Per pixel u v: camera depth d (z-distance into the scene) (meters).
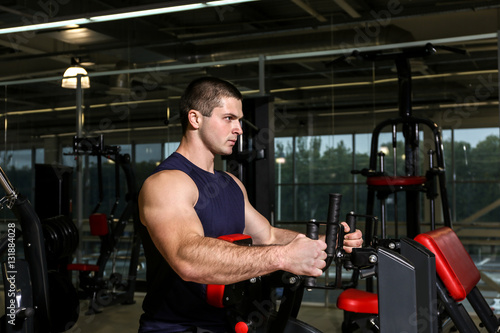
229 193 1.61
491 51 4.82
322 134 5.52
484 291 4.64
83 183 5.77
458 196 4.86
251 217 1.68
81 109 5.59
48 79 5.76
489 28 5.31
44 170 4.65
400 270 1.37
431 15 5.41
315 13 5.91
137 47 6.29
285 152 5.64
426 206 4.91
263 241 1.71
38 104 5.84
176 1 3.22
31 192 5.82
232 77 5.82
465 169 4.85
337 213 1.36
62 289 3.27
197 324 1.47
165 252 1.34
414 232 3.87
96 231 4.76
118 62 6.52
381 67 5.34
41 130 5.83
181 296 1.47
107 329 4.22
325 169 5.51
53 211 4.63
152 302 1.51
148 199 1.39
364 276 1.43
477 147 4.84
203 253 1.27
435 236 2.04
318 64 5.60
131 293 5.11
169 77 5.77
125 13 3.41
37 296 2.54
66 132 5.79
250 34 6.23
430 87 5.00
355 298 2.97
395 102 5.28
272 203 3.56
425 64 5.02
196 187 1.46
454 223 4.85
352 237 1.50
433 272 1.50
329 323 4.40
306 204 5.58
